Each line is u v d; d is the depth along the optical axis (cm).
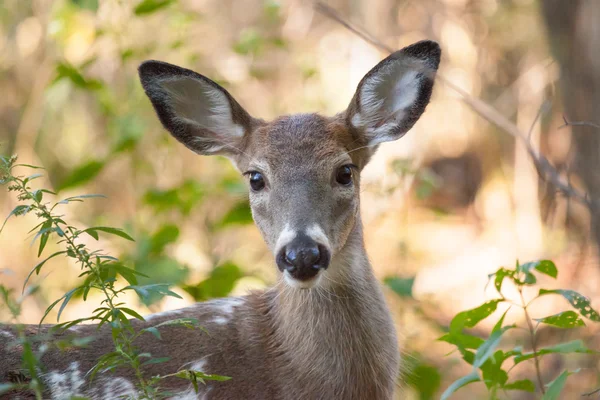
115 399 799
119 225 1493
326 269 805
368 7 2216
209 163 1547
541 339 1447
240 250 1518
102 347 822
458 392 1537
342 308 845
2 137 1891
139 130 1322
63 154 1822
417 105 927
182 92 946
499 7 2127
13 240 1730
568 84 1174
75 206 1772
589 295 1435
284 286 851
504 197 2386
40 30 1850
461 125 2492
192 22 1533
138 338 839
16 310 615
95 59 1372
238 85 1658
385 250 1530
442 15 2234
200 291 1195
